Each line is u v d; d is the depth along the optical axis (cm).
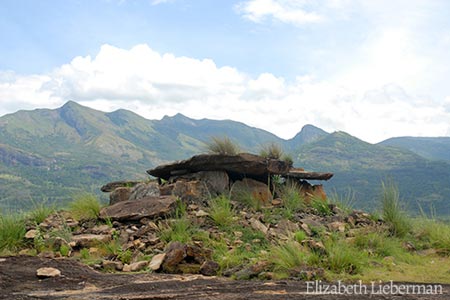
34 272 652
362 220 1074
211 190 1152
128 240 864
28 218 1026
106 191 1361
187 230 882
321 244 787
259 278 649
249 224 952
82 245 843
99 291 553
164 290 555
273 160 1211
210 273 689
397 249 879
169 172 1250
